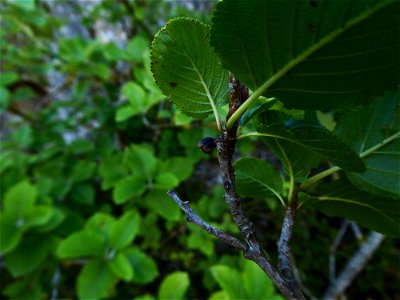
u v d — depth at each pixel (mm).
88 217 643
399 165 151
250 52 102
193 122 470
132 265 457
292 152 149
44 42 779
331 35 90
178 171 453
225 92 129
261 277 383
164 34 120
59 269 648
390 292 657
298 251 620
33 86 875
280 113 155
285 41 96
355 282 663
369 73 97
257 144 565
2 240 486
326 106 107
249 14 95
